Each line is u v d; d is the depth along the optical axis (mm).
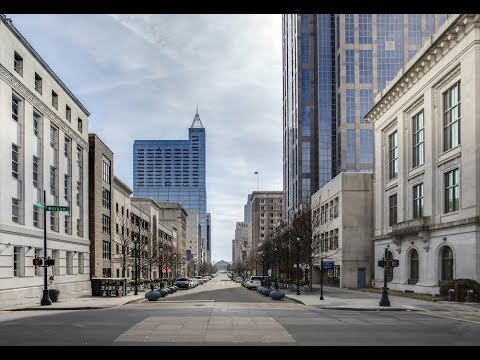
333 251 66750
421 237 42062
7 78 30984
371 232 61594
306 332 16625
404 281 47000
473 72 34938
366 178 62344
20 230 32344
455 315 23781
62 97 42406
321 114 121438
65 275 41344
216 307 28422
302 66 129750
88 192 49938
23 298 32500
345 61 116625
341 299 36344
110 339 14891
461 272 35656
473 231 34031
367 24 117500
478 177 34219
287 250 63531
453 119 39219
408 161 48406
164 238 113750
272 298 37719
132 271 73812
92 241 50312
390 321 20516
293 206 132750
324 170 119562
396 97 51031
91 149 51406
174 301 35500
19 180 33312
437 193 41000
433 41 40656
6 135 30844
